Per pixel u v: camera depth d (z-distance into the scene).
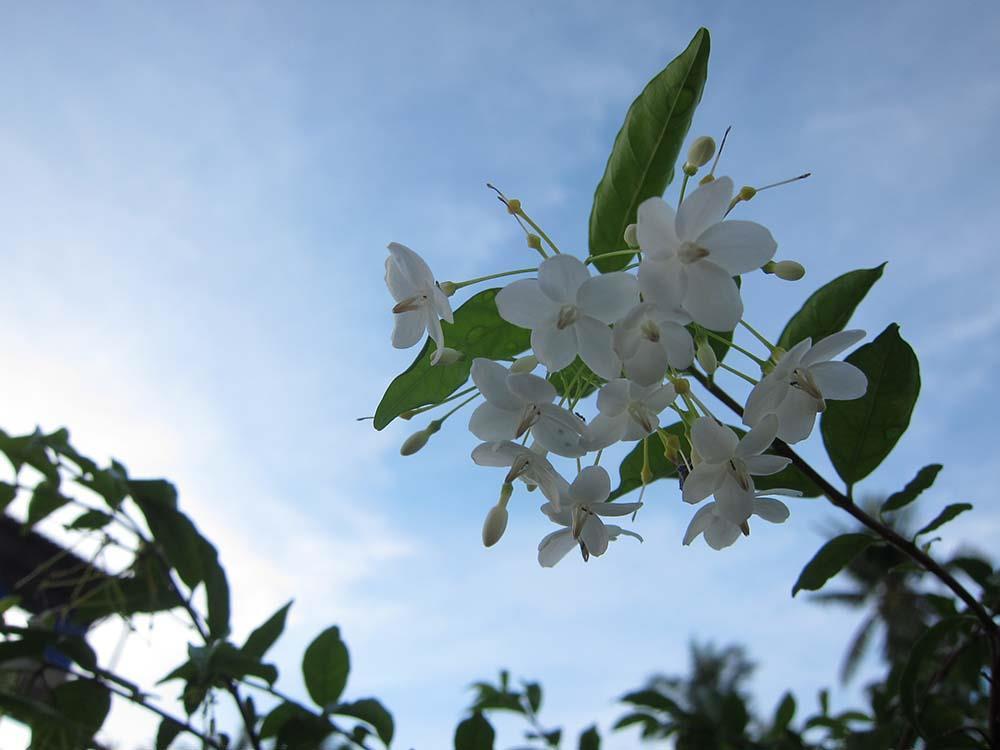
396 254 0.17
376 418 0.19
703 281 0.16
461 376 0.19
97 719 0.24
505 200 0.17
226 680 0.25
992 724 0.21
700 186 0.16
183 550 0.27
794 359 0.16
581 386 0.20
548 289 0.16
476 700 0.36
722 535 0.19
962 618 0.22
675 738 0.33
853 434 0.21
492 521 0.18
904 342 0.20
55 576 0.27
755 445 0.16
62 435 0.28
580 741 0.34
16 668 0.24
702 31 0.19
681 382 0.16
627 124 0.20
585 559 0.18
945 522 0.21
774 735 0.35
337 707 0.26
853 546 0.21
